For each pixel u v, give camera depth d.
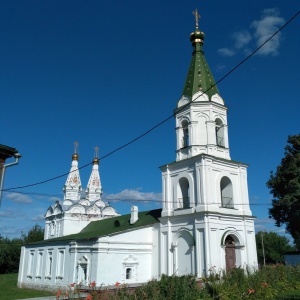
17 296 31.22
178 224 30.45
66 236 44.16
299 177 38.66
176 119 33.91
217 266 27.19
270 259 73.75
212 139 31.41
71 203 51.97
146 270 31.83
